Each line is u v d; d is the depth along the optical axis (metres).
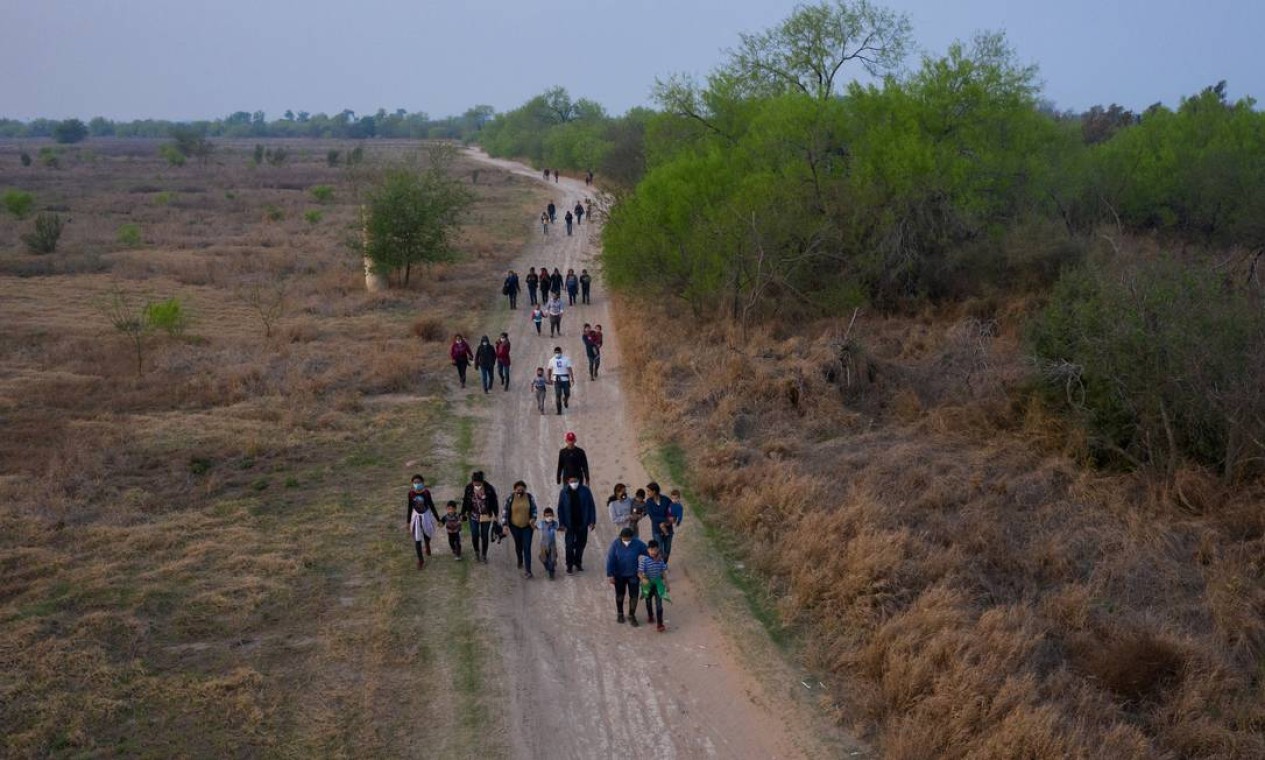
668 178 28.14
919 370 21.53
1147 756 8.62
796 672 10.40
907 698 9.40
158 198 61.94
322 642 10.83
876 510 13.66
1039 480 15.89
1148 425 16.17
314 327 27.11
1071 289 18.66
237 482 15.61
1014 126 29.48
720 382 20.12
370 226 32.38
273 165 108.12
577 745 9.24
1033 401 18.45
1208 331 15.48
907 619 10.53
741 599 12.05
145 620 11.06
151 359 22.88
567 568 12.97
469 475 16.53
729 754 9.12
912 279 28.12
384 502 15.07
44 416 18.39
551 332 27.84
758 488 14.99
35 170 91.50
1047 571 12.90
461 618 11.53
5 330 25.66
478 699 9.89
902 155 26.62
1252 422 15.33
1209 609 11.88
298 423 18.50
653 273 27.48
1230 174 32.94
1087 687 9.79
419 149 45.69
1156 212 34.91
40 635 10.62
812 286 27.38
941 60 29.38
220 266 36.53
